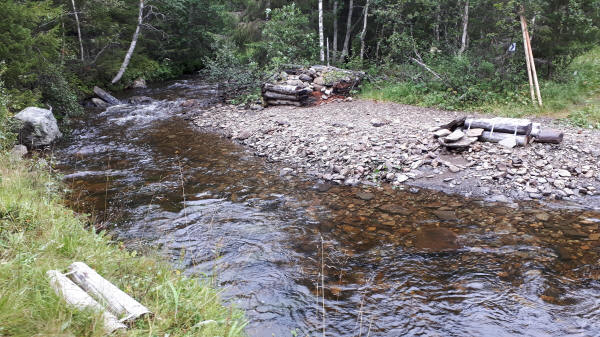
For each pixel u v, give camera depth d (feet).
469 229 19.35
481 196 22.99
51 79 44.55
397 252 17.46
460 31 55.01
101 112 48.73
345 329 12.85
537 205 21.61
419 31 58.18
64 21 63.16
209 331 10.12
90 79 60.59
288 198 23.59
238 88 52.39
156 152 33.12
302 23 61.21
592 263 16.16
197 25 83.71
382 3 57.77
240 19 73.41
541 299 14.16
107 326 8.82
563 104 35.50
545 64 41.34
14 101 36.81
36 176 22.91
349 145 30.60
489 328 12.85
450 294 14.56
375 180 25.67
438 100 40.60
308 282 15.40
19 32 39.14
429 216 20.85
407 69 48.80
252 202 23.11
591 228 18.99
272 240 18.66
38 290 9.36
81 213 21.24
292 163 29.58
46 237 13.87
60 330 8.19
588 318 13.19
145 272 13.35
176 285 12.30
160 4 77.10
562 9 38.75
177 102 52.49
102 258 13.32
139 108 50.39
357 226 19.97
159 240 18.49
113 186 25.62
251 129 38.11
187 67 86.07
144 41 77.61
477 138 28.32
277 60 51.49
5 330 7.88
